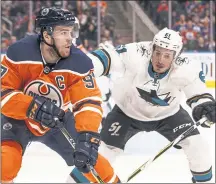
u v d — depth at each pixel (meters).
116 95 4.06
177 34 3.67
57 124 2.82
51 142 3.29
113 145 4.15
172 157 6.61
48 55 2.87
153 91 3.87
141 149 7.02
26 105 2.82
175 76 3.78
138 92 3.91
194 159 4.00
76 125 2.88
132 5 8.31
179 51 3.69
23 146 3.13
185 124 4.05
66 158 3.30
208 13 8.67
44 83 2.92
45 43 2.85
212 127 7.04
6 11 8.31
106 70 3.75
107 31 8.39
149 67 3.79
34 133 3.15
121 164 6.18
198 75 3.82
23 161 6.29
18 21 8.24
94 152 2.82
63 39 2.82
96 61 3.68
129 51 3.80
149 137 7.01
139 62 3.78
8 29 8.17
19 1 8.45
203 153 3.98
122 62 3.78
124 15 8.51
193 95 3.81
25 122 3.09
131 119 4.13
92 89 2.92
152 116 4.07
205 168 4.00
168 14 8.31
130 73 3.82
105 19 8.50
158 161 6.34
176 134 4.07
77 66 2.89
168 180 5.30
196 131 4.01
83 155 2.79
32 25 8.15
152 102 3.94
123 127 4.12
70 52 2.90
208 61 7.45
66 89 2.95
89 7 8.65
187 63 3.79
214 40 8.44
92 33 8.27
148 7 8.48
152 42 3.72
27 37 2.94
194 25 8.52
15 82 2.90
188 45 8.43
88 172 2.99
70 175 3.50
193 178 4.15
